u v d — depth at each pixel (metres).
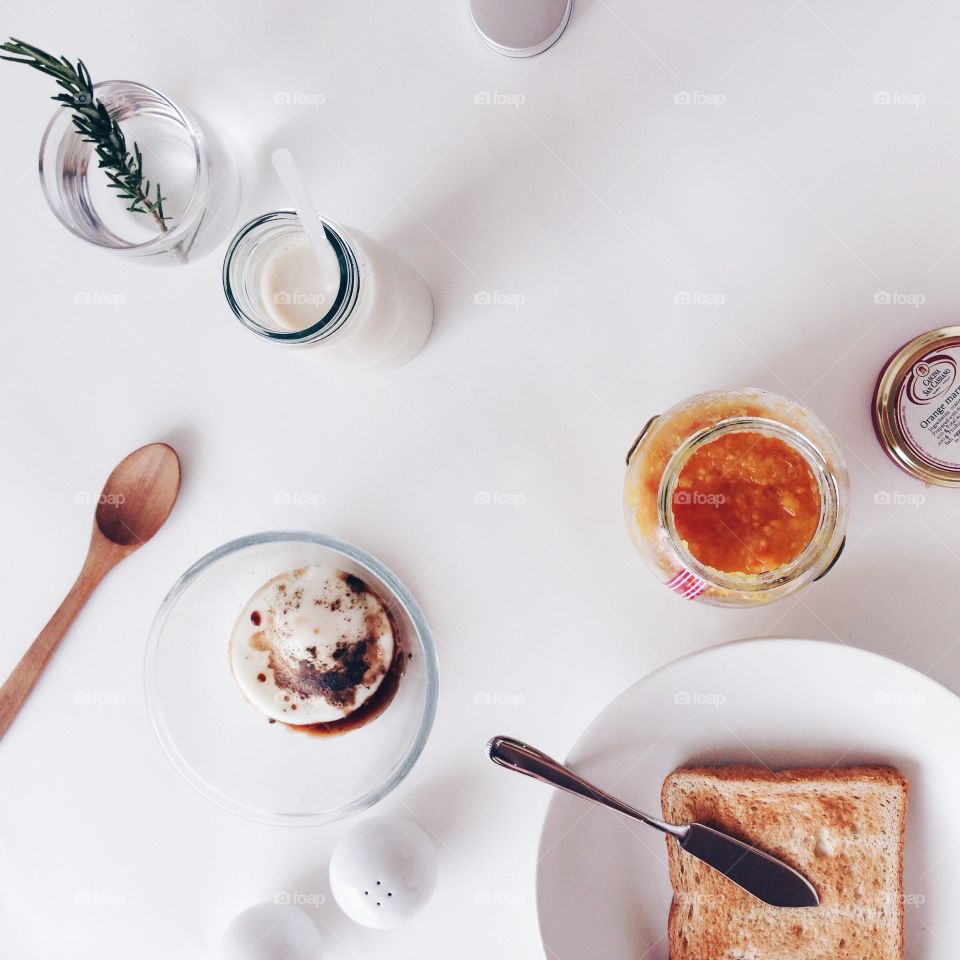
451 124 0.57
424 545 0.57
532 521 0.57
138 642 0.58
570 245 0.56
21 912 0.59
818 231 0.56
